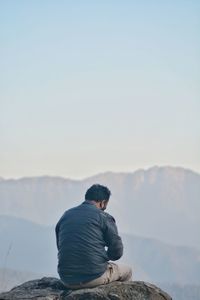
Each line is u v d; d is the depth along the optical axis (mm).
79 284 10219
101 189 10688
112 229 10375
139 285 10234
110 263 10555
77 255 10227
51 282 10820
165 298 10242
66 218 10539
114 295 10000
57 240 10703
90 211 10453
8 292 10477
